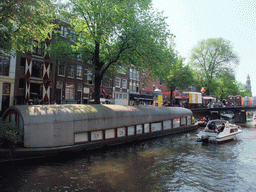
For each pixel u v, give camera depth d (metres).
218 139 16.39
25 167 9.09
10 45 12.21
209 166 10.52
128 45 16.52
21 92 22.86
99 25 15.25
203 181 8.52
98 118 12.47
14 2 11.27
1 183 7.45
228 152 13.60
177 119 20.67
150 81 20.61
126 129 14.51
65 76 27.73
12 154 9.30
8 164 9.23
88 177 8.30
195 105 35.44
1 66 20.84
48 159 10.20
